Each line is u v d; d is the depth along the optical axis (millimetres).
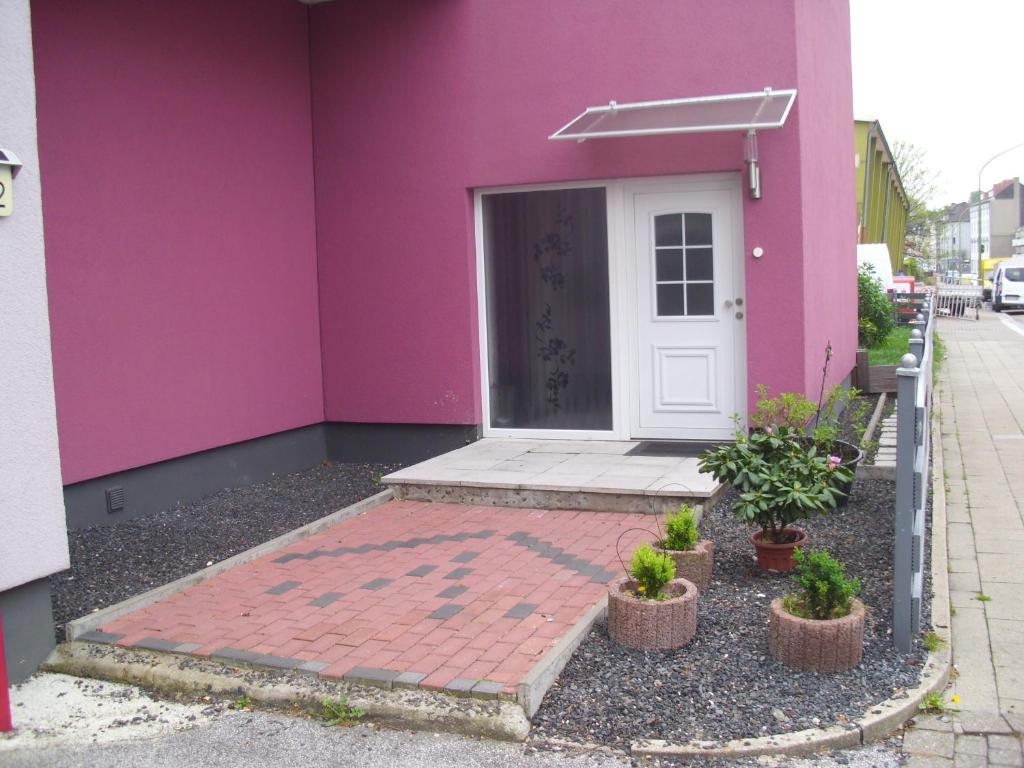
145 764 3824
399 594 5340
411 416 8930
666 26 7859
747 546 5902
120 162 6953
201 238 7703
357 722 4078
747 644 4504
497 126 8414
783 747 3691
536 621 4844
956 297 33562
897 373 4387
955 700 4098
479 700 4051
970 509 6961
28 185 4617
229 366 8008
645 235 8211
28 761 3887
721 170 7801
